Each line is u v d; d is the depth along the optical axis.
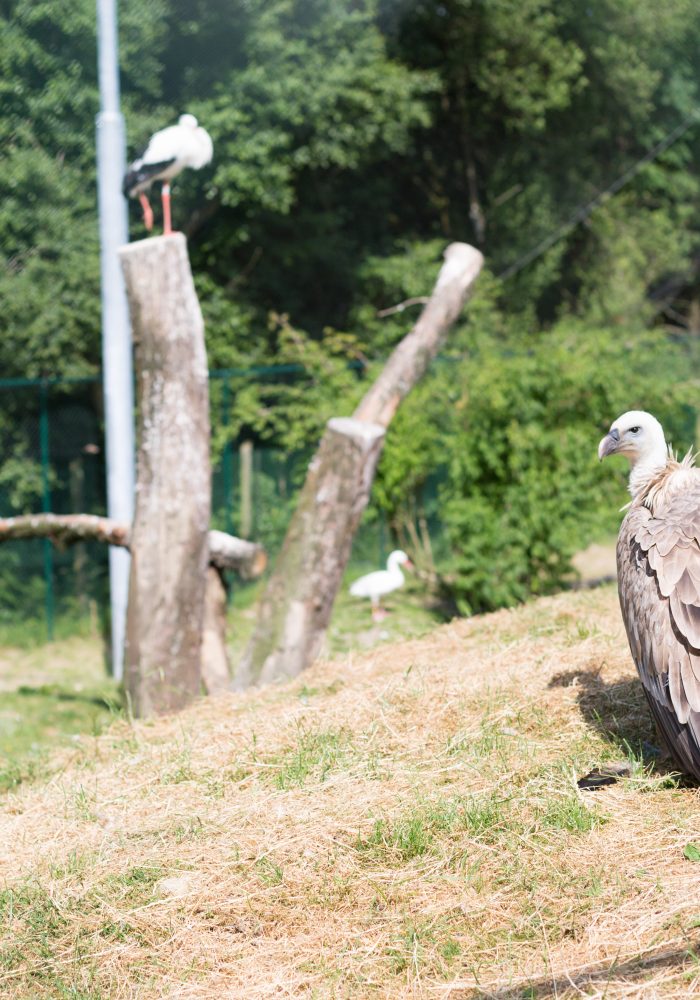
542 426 11.59
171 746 5.29
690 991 2.82
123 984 3.34
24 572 13.37
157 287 7.25
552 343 13.12
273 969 3.30
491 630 6.55
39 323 9.95
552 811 3.86
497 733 4.62
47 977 3.43
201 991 3.25
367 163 11.95
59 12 7.34
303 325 15.07
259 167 10.34
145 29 7.88
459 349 14.01
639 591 3.81
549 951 3.14
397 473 13.50
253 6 8.05
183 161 7.54
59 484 13.46
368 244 13.93
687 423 13.20
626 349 13.28
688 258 17.88
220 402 13.84
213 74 8.66
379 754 4.62
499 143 10.86
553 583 12.02
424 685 5.38
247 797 4.42
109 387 10.91
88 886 3.90
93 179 8.56
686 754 3.66
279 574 7.81
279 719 5.30
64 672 12.03
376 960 3.25
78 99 7.93
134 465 11.27
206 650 8.04
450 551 13.88
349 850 3.84
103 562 13.80
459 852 3.71
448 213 12.95
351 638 11.84
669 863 3.47
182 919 3.62
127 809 4.59
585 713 4.76
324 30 8.69
